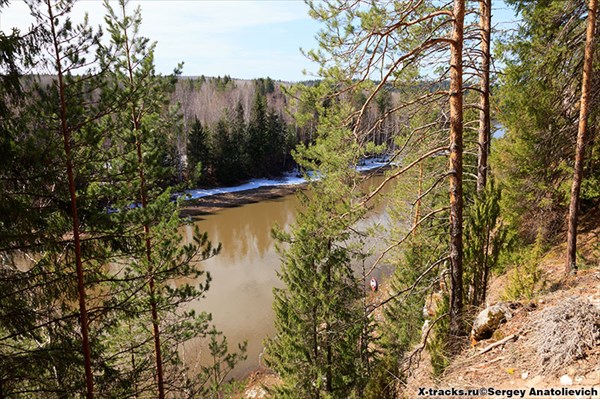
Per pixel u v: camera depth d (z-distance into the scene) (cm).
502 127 1273
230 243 3328
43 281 630
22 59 540
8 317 582
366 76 754
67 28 586
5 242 563
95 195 700
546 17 1039
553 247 1195
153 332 920
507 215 1234
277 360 1245
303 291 1122
